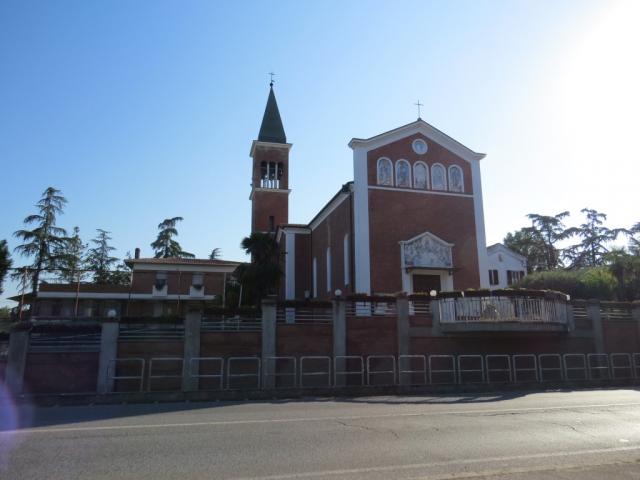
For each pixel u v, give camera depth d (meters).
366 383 21.39
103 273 68.00
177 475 6.64
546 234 66.12
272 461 7.34
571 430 9.82
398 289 28.73
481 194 31.73
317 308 21.66
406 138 31.22
